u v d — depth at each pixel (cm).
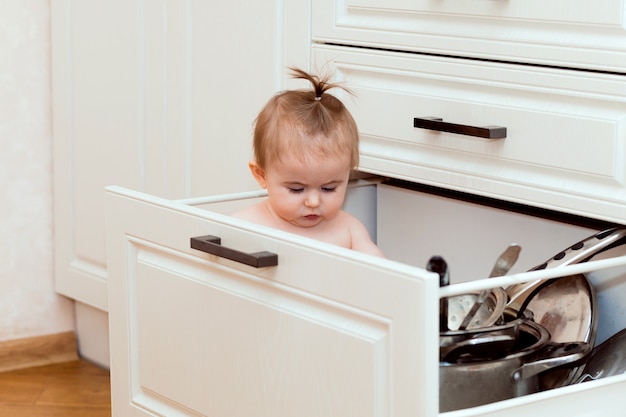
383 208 166
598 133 124
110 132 213
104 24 211
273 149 134
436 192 161
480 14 135
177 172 194
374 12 151
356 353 101
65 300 243
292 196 136
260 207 146
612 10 121
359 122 155
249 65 174
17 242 238
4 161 234
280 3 166
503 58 133
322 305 105
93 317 238
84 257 229
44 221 240
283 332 109
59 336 242
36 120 236
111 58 210
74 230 231
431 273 93
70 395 221
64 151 230
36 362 240
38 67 235
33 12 232
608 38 122
